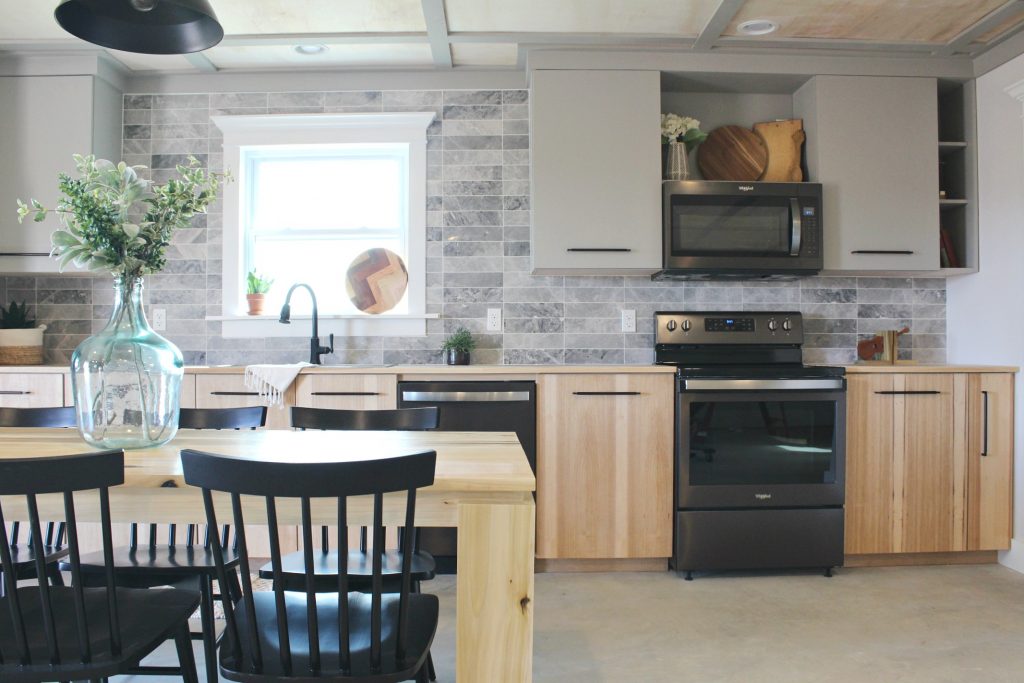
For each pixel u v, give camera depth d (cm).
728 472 282
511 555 124
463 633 124
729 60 313
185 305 339
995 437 295
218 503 134
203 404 285
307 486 111
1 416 202
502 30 292
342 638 115
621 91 309
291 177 350
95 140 314
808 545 283
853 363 342
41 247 311
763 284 342
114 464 115
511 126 339
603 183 308
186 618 140
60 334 338
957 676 198
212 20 171
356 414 204
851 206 314
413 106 339
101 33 174
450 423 284
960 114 332
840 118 315
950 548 293
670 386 286
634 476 285
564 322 338
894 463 291
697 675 199
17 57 311
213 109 338
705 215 306
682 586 273
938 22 285
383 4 271
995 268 312
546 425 285
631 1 268
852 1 268
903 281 346
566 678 197
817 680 196
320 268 350
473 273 338
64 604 139
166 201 156
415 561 177
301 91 338
